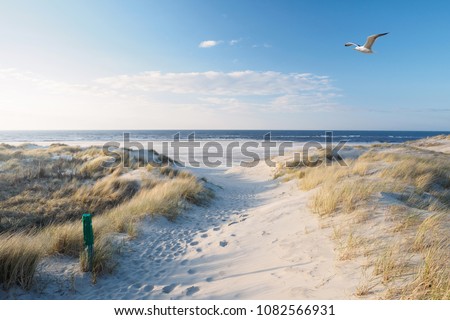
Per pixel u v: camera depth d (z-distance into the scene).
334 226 6.09
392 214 5.87
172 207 9.52
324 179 12.04
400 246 4.38
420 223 5.22
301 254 5.20
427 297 3.08
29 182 12.45
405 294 3.19
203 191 12.72
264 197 13.60
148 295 4.35
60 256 5.32
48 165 15.63
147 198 10.04
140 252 6.26
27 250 4.44
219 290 4.34
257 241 6.46
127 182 12.80
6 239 4.77
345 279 3.88
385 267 3.74
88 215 4.89
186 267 5.48
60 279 4.60
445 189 9.55
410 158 14.64
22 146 26.33
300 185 13.77
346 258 4.49
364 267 4.06
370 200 6.97
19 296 4.01
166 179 13.98
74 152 22.05
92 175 14.34
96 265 4.91
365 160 16.78
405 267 3.72
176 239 7.33
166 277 5.05
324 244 5.39
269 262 5.16
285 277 4.36
